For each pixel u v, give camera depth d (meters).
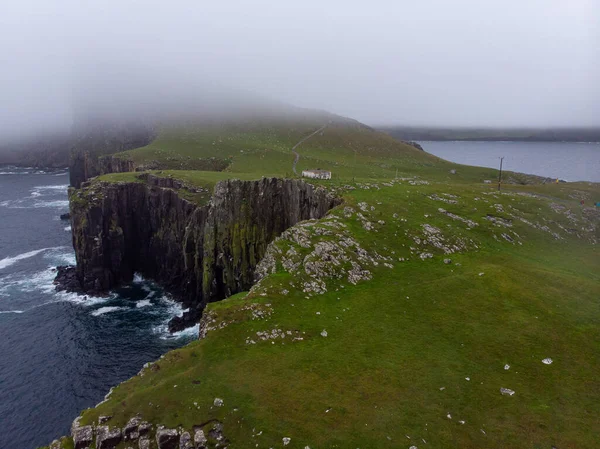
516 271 66.25
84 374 81.06
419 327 52.75
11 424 68.12
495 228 84.50
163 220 137.25
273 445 35.56
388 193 97.75
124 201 137.38
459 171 182.00
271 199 105.56
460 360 46.28
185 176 146.12
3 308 108.81
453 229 81.25
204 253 108.25
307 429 36.97
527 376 43.53
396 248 73.62
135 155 194.88
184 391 41.19
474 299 58.22
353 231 75.94
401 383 42.66
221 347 47.88
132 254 141.38
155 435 37.44
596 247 84.44
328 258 66.94
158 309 111.69
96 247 124.75
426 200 95.94
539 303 56.62
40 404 72.81
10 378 79.62
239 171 165.00
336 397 40.66
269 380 42.78
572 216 96.56
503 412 38.84
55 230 181.88
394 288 62.44
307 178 108.56
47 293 118.69
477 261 71.00
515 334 50.19
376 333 51.56
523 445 35.22
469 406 39.66
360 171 166.12
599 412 38.47
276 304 56.12
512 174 174.50
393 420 37.94
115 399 41.59
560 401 40.00
